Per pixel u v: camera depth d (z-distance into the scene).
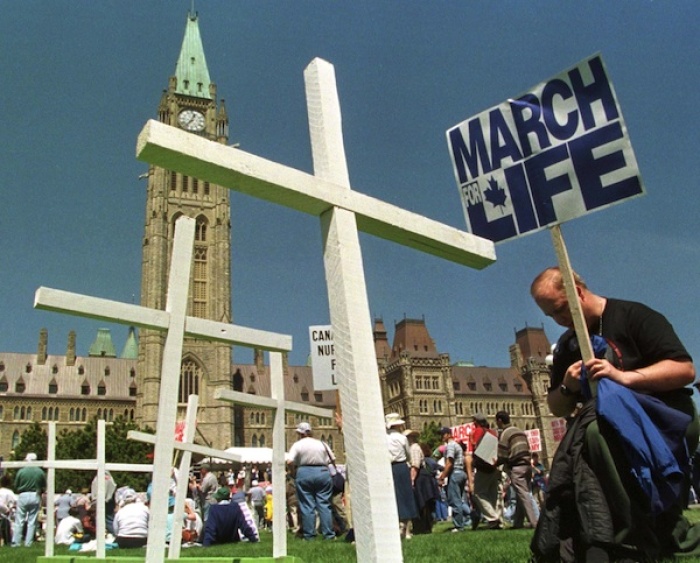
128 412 123.31
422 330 135.00
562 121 5.11
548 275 4.63
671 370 4.04
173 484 18.53
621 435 3.67
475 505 14.70
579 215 4.90
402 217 3.99
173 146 3.03
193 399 7.00
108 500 19.14
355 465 3.25
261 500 26.09
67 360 126.12
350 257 3.59
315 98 4.10
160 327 4.67
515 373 146.75
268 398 7.00
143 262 113.06
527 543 7.79
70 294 4.20
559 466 4.23
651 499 3.62
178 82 124.50
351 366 3.37
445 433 17.06
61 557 7.27
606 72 4.92
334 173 3.85
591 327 4.58
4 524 20.98
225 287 113.06
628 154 4.74
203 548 12.67
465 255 4.43
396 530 3.20
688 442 4.13
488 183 5.54
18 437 115.12
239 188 3.42
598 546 3.75
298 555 8.77
